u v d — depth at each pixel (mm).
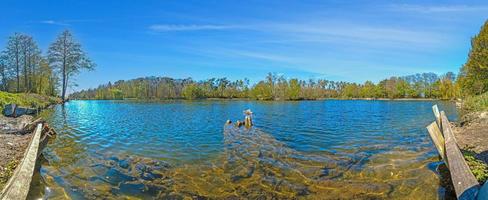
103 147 13523
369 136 16969
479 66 40719
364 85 121500
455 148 8992
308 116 32000
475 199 5578
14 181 6906
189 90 106062
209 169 9930
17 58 49469
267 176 9172
